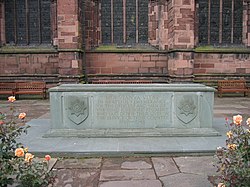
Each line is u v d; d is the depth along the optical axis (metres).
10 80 18.31
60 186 4.96
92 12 18.39
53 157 6.53
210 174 5.45
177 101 7.91
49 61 18.17
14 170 4.07
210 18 19.09
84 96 7.89
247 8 19.05
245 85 18.39
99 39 18.72
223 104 14.86
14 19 18.73
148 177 5.34
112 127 7.95
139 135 7.76
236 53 18.64
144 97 7.89
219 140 7.42
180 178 5.27
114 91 7.86
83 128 7.95
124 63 18.47
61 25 16.77
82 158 6.48
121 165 6.00
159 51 18.34
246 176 3.80
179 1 16.77
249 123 4.35
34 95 17.72
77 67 16.91
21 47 18.67
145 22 18.88
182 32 16.92
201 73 18.56
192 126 7.96
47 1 18.67
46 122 9.80
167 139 7.53
